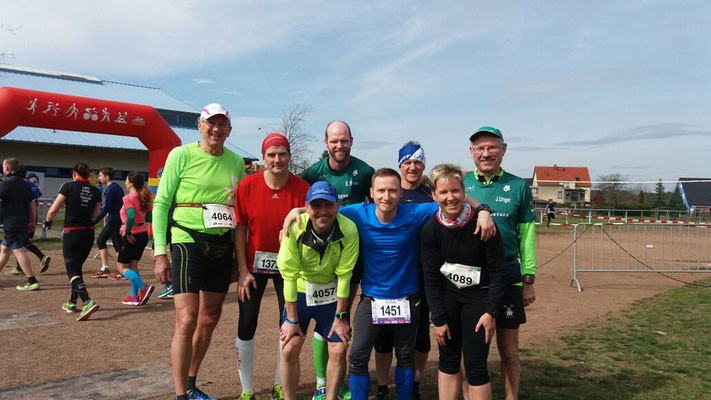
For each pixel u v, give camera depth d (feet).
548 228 92.27
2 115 34.06
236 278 13.11
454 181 9.34
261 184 11.82
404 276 10.50
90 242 21.66
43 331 18.43
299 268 10.61
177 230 11.81
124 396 12.32
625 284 32.71
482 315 9.74
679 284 32.78
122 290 26.68
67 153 98.12
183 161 11.91
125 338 17.76
